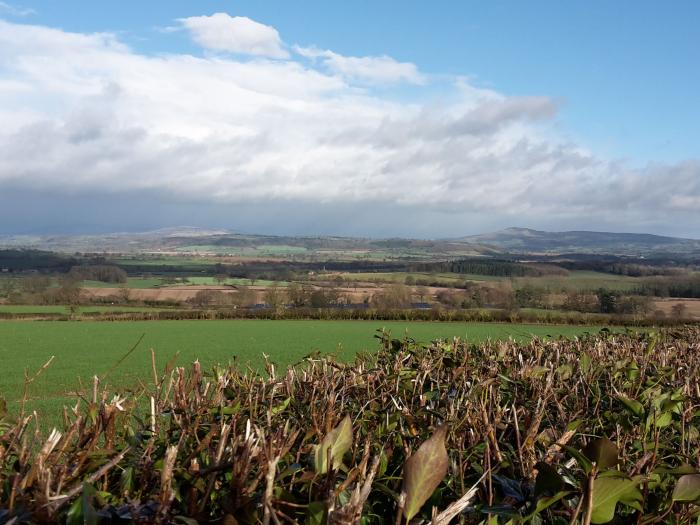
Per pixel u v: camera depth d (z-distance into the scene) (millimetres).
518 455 2262
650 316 48688
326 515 1437
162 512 1555
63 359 27250
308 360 3762
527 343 5859
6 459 1940
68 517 1471
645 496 1915
